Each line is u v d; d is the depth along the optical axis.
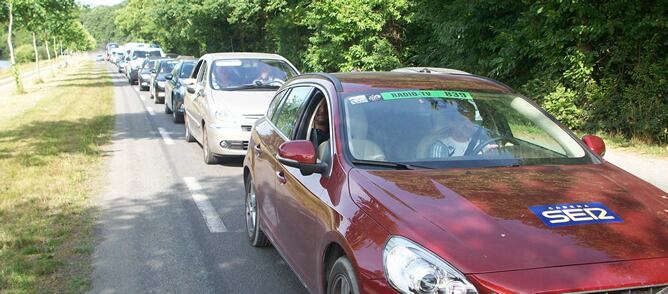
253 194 5.75
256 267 5.20
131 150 11.63
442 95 4.46
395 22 19.97
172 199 7.69
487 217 3.01
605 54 12.30
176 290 4.68
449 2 16.48
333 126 4.10
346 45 20.72
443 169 3.70
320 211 3.65
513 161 3.91
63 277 4.89
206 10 33.78
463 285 2.64
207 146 9.99
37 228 6.19
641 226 3.02
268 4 29.39
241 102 9.84
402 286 2.75
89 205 7.30
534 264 2.70
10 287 4.60
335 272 3.35
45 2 31.28
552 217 3.03
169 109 18.78
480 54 15.94
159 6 41.50
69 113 18.81
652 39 11.09
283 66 11.31
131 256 5.46
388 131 4.03
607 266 2.71
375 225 3.08
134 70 35.56
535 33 13.07
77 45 101.00
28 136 13.45
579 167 3.88
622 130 11.69
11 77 56.50
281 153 3.95
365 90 4.43
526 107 4.55
